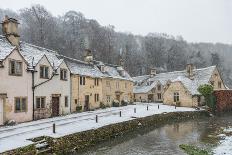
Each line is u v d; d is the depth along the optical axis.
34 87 34.34
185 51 163.38
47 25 99.56
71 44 103.81
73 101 44.50
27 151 19.64
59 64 40.22
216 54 146.00
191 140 28.97
